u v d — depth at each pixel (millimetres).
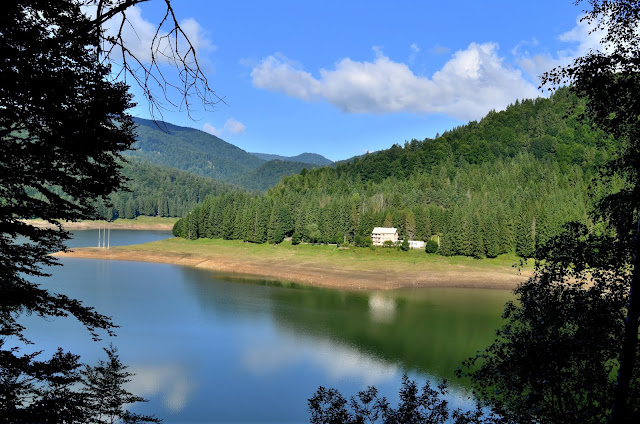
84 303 60031
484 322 54438
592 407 11023
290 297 69250
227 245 123062
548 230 93625
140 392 32500
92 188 10727
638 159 10859
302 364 39594
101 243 132625
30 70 8492
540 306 12125
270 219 125312
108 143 10227
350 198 144875
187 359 39906
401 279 85375
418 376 36812
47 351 38594
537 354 11094
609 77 10586
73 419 10789
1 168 9258
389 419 12344
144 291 70188
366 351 43250
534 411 11125
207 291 72188
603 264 11273
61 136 9570
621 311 11047
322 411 12883
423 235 117125
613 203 11203
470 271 91500
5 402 9742
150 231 193250
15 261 10664
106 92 9477
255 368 38406
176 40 6418
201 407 30531
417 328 51625
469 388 33781
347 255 108250
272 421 28812
